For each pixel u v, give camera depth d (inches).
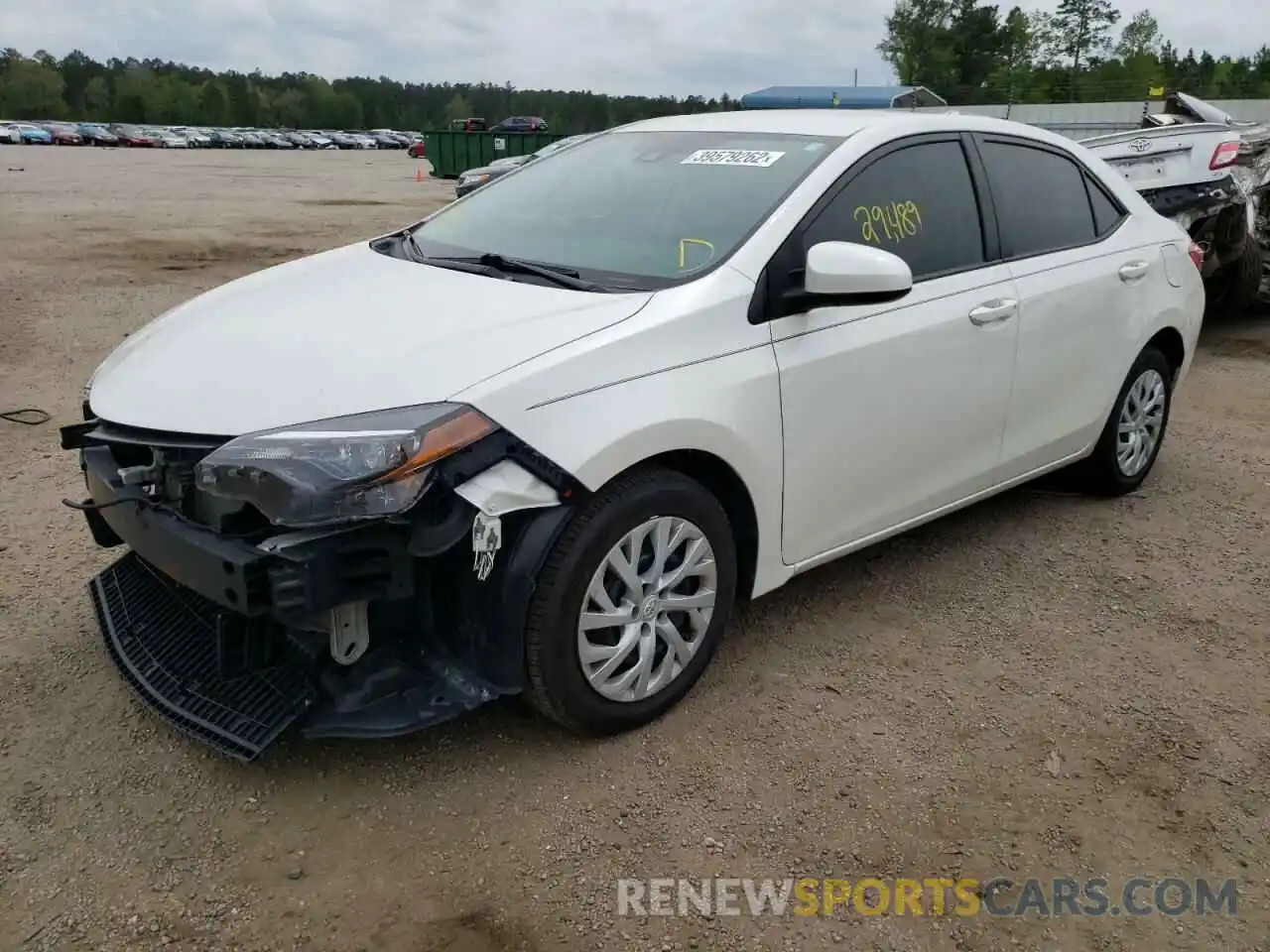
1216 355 313.1
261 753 101.8
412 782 110.8
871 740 120.6
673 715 123.6
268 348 112.9
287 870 98.4
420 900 95.4
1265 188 321.7
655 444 110.1
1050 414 167.2
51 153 2021.4
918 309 139.5
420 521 99.3
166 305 369.7
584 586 108.8
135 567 131.8
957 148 152.7
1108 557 170.1
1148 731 124.0
